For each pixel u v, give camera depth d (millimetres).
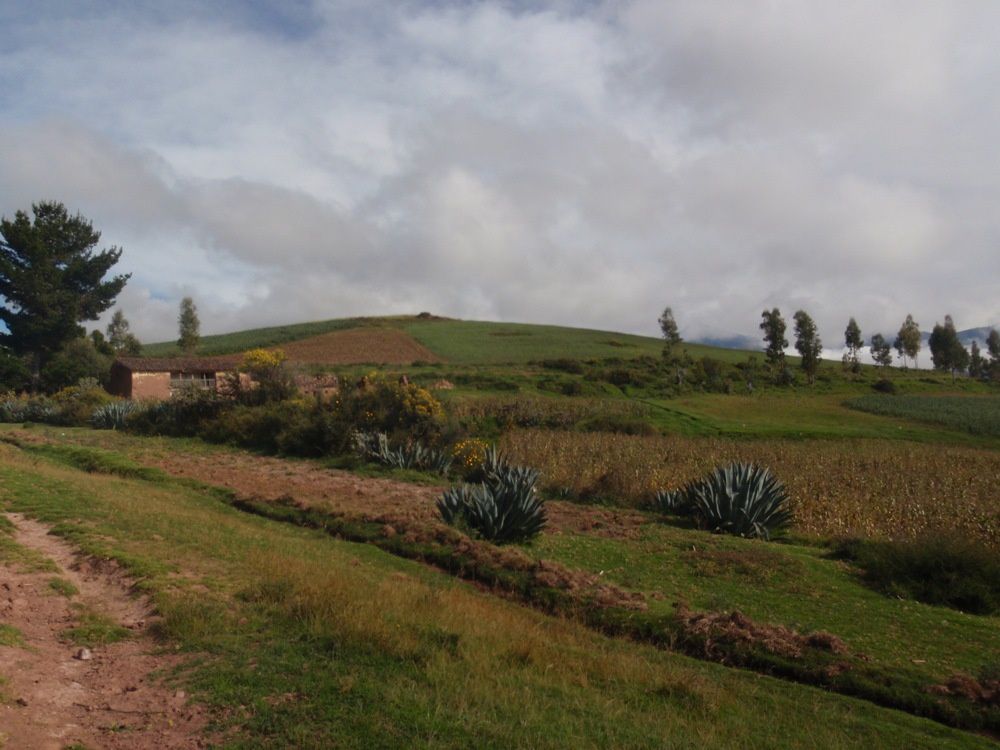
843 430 47312
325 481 22562
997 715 7398
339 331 114000
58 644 7078
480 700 6086
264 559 10281
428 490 21531
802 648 8891
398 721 5543
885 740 6758
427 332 114812
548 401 48312
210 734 5402
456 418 31109
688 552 14312
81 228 66812
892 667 8453
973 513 18469
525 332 121000
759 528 16703
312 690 6074
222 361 60562
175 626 7379
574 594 10969
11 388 59219
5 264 60188
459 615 8648
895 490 21750
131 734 5414
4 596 8148
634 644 9391
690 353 105625
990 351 120688
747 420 51656
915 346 115062
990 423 52531
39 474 17188
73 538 10891
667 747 5730
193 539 11586
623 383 68688
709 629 9453
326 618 7633
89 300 66625
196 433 34281
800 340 83062
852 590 12250
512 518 14867
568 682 7164
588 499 21406
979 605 11695
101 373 62531
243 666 6574
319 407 30109
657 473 22984
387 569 12148
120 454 25188
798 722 7031
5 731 5258
